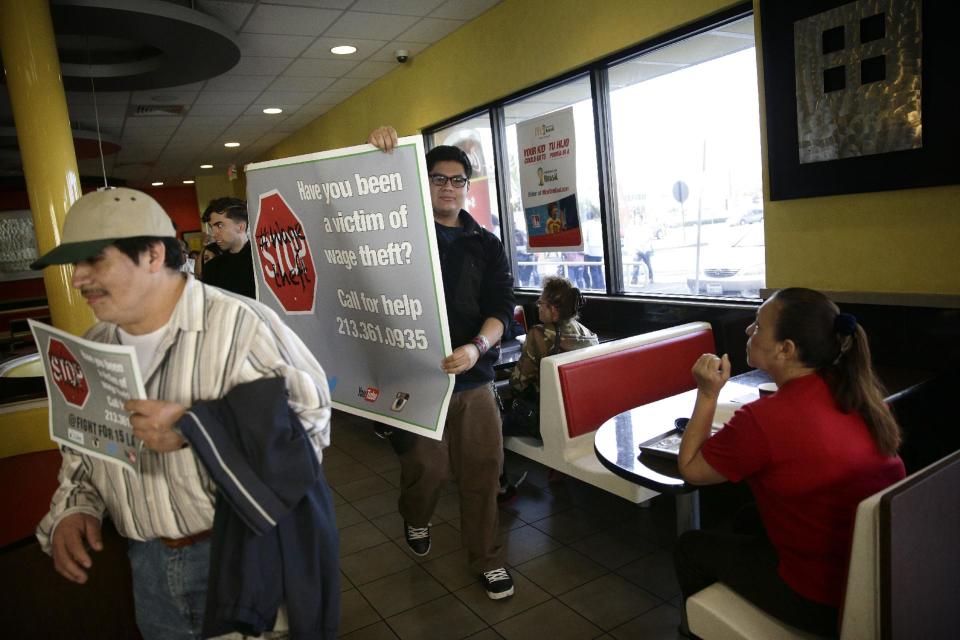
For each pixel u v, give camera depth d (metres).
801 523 1.49
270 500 1.17
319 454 1.34
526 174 5.26
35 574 1.57
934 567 1.36
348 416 5.43
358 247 1.96
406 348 2.00
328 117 8.39
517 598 2.54
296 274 2.15
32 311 10.34
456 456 2.47
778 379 1.61
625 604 2.44
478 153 5.91
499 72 5.16
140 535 1.35
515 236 5.66
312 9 4.72
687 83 3.93
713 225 3.94
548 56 4.66
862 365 1.51
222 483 1.15
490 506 2.50
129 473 1.30
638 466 1.86
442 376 1.98
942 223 2.70
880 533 1.26
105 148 8.62
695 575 1.80
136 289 1.18
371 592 2.68
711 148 3.87
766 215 3.38
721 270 3.94
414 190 1.80
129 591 1.64
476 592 2.61
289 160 2.01
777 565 1.61
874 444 1.50
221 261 3.33
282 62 5.96
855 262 3.03
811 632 1.52
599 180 4.54
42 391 3.22
